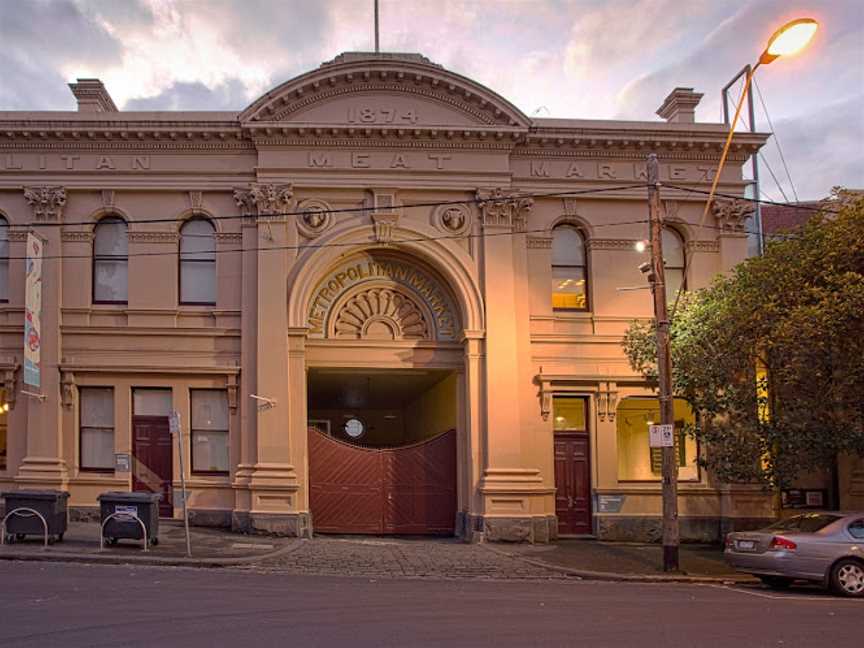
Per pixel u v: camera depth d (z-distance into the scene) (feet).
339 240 74.08
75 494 72.69
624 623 38.42
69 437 72.84
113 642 32.04
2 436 73.36
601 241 77.56
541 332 76.13
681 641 34.71
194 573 52.19
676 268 79.05
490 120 75.25
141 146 74.59
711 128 77.71
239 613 38.22
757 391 64.80
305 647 32.04
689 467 77.10
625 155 77.71
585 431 76.69
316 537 72.74
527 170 76.89
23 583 44.86
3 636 32.68
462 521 75.20
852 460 77.51
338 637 33.83
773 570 51.16
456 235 75.56
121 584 45.60
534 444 74.90
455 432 77.51
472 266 75.15
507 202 75.20
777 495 76.95
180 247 75.46
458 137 74.95
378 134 74.38
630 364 72.79
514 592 48.14
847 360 57.67
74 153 74.43
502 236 75.31
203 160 74.84
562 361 76.07
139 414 74.08
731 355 63.21
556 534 73.92
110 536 59.52
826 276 58.65
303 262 73.67
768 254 64.85
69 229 74.23
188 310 74.02
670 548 59.67
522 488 72.43
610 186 77.25
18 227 74.02
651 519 75.05
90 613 37.27
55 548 58.18
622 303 77.20
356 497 76.28
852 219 59.72
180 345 73.87
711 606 44.21
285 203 73.82
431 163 75.20
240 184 74.64
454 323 77.46
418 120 74.84
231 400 73.31
